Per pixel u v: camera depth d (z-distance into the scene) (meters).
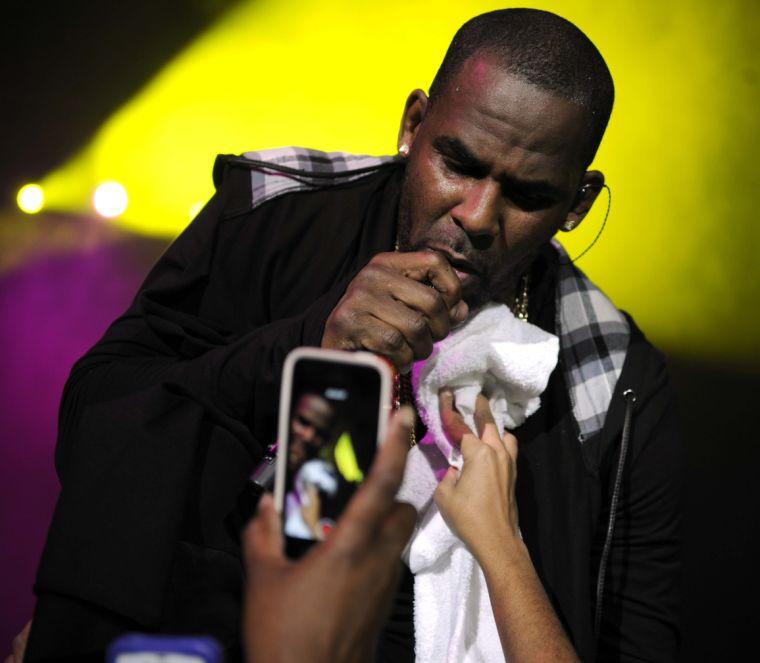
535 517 3.00
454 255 2.79
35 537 7.78
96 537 2.43
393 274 2.46
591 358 3.24
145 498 2.48
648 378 3.25
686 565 7.41
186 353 3.03
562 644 2.34
